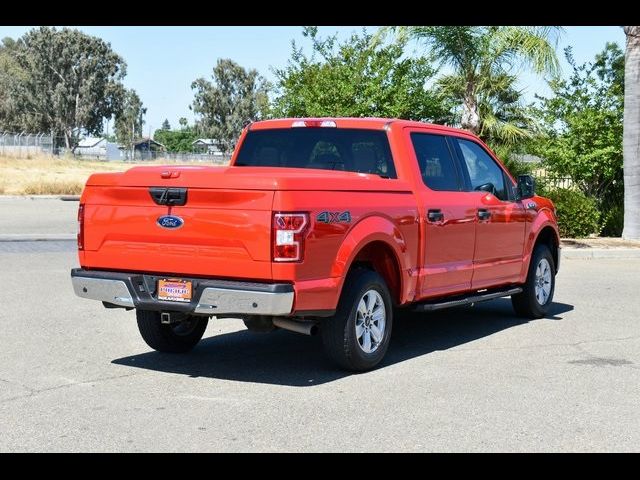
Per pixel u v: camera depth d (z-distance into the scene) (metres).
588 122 20.48
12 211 25.72
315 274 6.57
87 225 7.14
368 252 7.58
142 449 5.20
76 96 110.31
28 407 6.06
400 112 19.11
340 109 18.92
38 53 109.19
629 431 5.65
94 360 7.57
